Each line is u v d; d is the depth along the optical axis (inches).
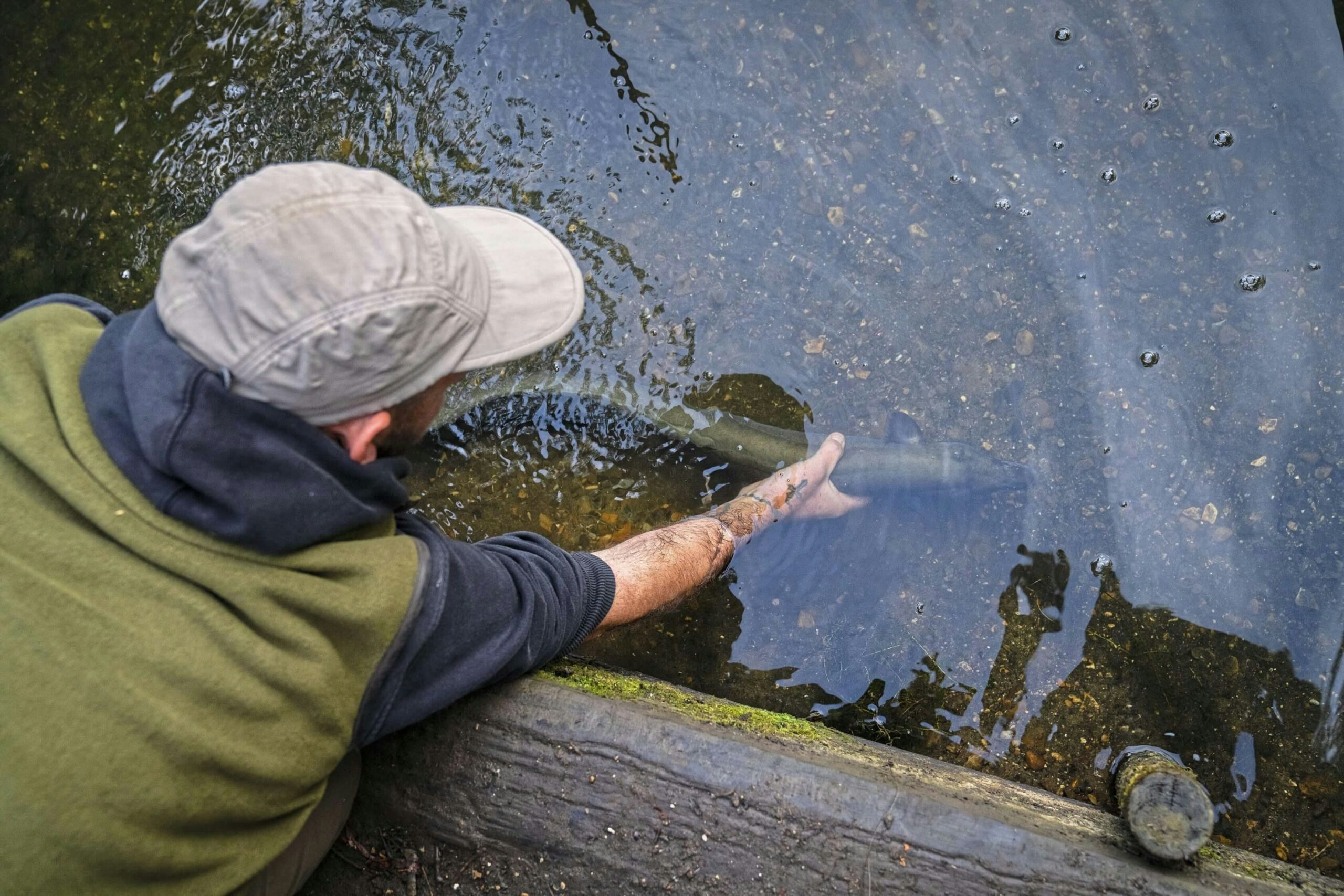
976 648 101.2
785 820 71.7
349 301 43.4
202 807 48.8
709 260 119.8
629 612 87.0
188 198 123.6
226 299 42.7
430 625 56.0
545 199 122.7
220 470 44.2
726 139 123.5
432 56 128.0
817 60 124.3
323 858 75.1
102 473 46.1
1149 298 110.4
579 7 128.3
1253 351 106.4
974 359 112.4
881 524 108.1
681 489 112.4
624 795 73.4
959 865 69.5
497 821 74.2
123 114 127.1
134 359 44.1
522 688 78.2
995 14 121.6
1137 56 117.3
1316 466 101.6
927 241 117.2
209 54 129.0
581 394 116.1
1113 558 102.6
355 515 49.7
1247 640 97.5
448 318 48.3
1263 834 89.6
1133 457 105.6
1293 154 111.0
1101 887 68.2
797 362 115.8
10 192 124.8
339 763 69.9
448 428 114.7
